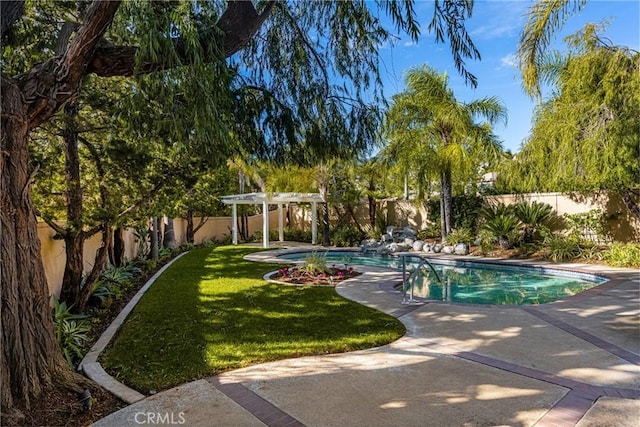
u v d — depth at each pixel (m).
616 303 7.15
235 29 4.25
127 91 5.39
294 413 3.37
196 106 3.82
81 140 6.92
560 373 4.12
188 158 7.17
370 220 21.05
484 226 15.52
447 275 12.09
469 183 19.30
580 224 14.08
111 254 10.98
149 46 3.47
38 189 6.50
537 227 14.60
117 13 4.02
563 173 10.99
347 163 6.95
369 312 6.77
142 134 5.22
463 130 15.16
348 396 3.67
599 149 10.02
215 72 4.21
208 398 3.67
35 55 5.32
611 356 4.60
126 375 4.21
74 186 6.69
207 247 19.22
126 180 7.35
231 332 5.71
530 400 3.53
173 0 4.36
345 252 17.25
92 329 6.29
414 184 17.23
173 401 3.62
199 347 5.07
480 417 3.25
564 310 6.74
